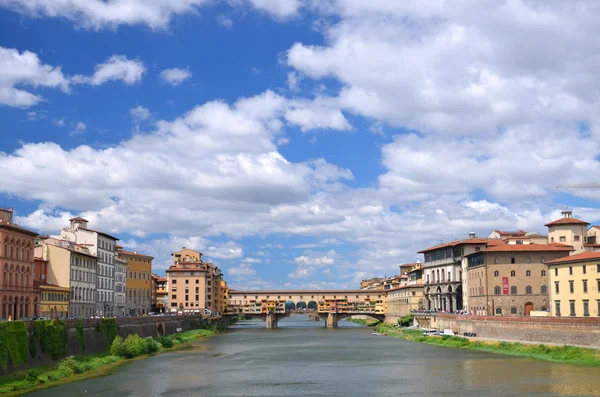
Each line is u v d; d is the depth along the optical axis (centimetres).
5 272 13200
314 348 17712
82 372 11881
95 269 19588
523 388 9844
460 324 18838
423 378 11194
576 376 10769
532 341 14812
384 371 12250
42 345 11469
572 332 13600
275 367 13088
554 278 16212
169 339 19038
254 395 9731
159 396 9631
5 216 15775
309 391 10056
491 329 16675
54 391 9756
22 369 10619
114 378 11269
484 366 12431
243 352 16562
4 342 10044
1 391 9394
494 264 19450
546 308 19138
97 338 14238
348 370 12488
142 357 15062
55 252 17162
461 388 10038
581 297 15150
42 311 15325
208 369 12725
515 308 19212
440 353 15362
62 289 16675
